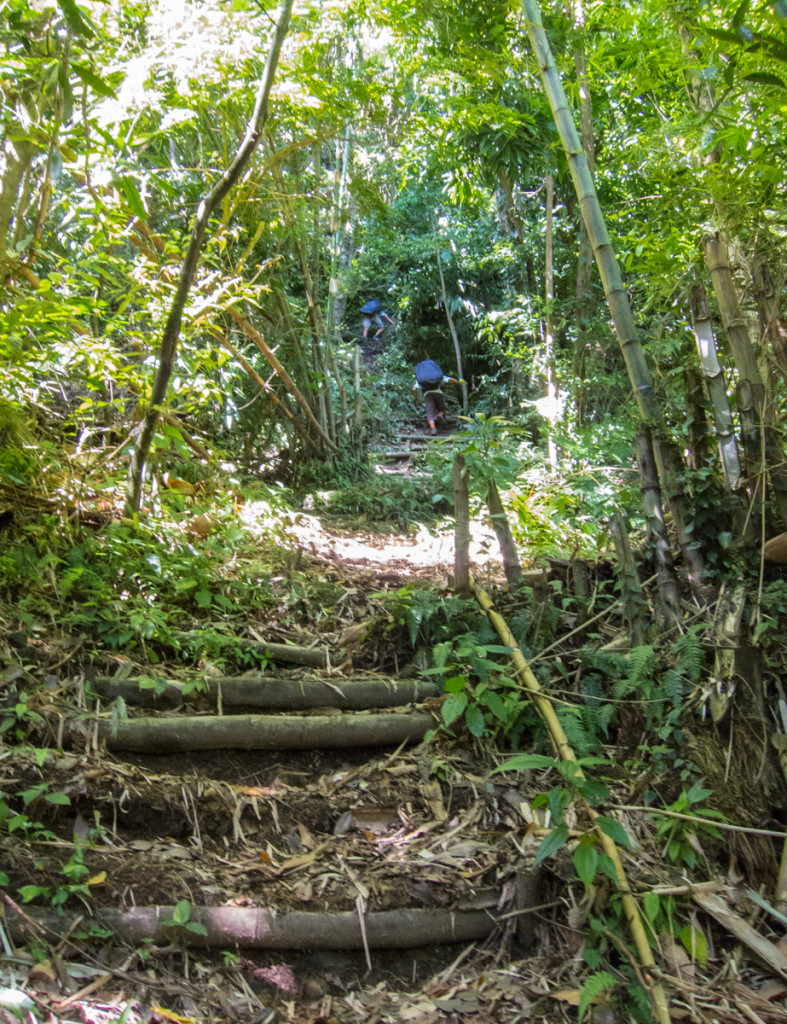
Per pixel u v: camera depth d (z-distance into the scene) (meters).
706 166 2.91
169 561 3.27
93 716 2.52
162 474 4.08
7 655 2.60
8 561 2.88
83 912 2.04
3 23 2.86
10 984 1.82
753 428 2.88
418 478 6.73
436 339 12.04
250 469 6.40
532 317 7.39
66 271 3.88
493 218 10.57
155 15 3.74
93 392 4.65
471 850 2.40
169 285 3.90
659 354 3.74
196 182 5.39
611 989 2.07
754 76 2.07
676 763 2.55
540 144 6.23
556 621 3.04
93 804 2.30
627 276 6.75
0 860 2.07
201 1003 1.96
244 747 2.64
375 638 3.19
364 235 8.48
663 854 2.39
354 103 5.48
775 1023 2.00
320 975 2.12
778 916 2.17
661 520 2.95
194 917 2.08
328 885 2.27
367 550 4.77
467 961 2.21
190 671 2.84
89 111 3.45
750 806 2.44
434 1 5.15
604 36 4.76
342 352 7.51
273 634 3.22
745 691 2.60
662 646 2.83
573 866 2.33
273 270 6.03
